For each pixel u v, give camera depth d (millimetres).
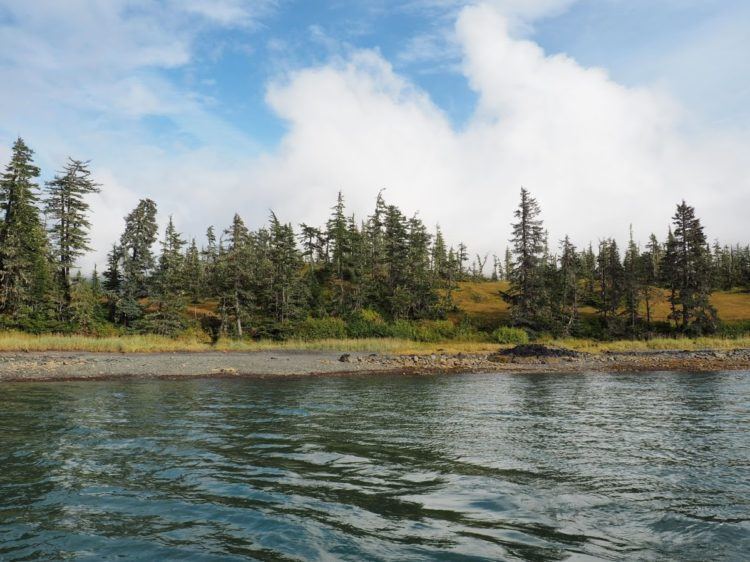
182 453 9773
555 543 5629
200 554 5336
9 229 48438
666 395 18594
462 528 6070
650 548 5496
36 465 8781
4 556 5254
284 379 24484
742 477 8211
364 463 9148
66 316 53062
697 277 60688
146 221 60562
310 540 5699
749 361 32531
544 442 10875
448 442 10883
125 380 22938
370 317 67375
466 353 42250
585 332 64688
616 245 72938
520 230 63531
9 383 21375
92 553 5359
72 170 53281
